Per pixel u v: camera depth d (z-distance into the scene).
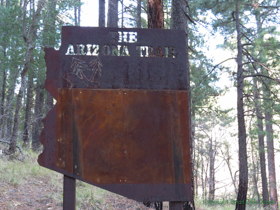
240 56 11.33
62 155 3.47
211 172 22.86
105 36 3.74
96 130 3.56
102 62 3.70
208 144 23.58
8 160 8.42
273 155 18.44
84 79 3.64
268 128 18.06
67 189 3.47
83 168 3.47
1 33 12.84
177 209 3.52
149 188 3.50
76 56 3.68
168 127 3.64
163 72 3.75
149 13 6.89
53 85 3.60
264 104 13.27
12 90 14.64
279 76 12.22
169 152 3.59
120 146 3.55
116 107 3.62
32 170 7.91
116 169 3.51
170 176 3.54
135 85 3.69
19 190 6.44
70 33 3.71
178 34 3.85
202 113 19.84
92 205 6.16
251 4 10.90
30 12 13.17
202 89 13.74
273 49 11.33
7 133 13.22
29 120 14.95
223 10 11.13
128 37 3.78
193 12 11.03
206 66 13.35
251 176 22.70
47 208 5.73
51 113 3.55
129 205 6.57
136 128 3.60
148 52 3.83
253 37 11.65
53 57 3.66
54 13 13.00
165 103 3.69
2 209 5.20
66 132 3.53
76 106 3.59
